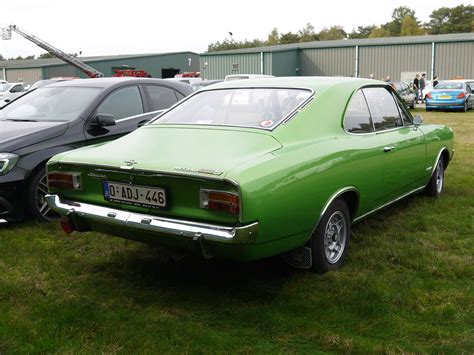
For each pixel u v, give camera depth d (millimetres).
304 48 39250
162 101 6453
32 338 2863
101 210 3396
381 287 3439
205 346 2770
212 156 3178
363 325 2977
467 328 2947
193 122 3857
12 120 5629
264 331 2949
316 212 3432
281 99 3854
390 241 4398
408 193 5078
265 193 2971
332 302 3262
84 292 3496
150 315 3143
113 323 3002
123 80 6195
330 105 3891
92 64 47281
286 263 3723
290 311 3172
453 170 7500
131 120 5930
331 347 2766
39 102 5930
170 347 2746
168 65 52781
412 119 5184
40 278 3730
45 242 4531
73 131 5332
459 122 15805
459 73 33688
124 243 4469
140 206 3238
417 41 34688
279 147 3332
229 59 39406
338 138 3801
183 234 3010
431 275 3688
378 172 4195
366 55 37000
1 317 3080
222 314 3172
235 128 3578
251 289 3508
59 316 3078
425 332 2885
